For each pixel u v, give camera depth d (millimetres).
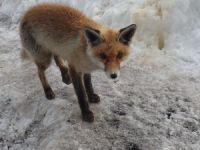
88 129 1072
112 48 951
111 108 1151
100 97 1197
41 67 1191
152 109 1135
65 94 1225
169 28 1356
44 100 1208
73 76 1063
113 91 1221
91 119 1092
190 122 1077
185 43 1336
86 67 1027
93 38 950
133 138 1039
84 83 1135
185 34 1347
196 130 1052
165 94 1185
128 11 1428
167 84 1220
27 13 1174
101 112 1136
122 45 975
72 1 1611
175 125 1070
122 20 1435
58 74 1327
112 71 940
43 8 1133
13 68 1406
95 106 1161
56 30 1067
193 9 1373
